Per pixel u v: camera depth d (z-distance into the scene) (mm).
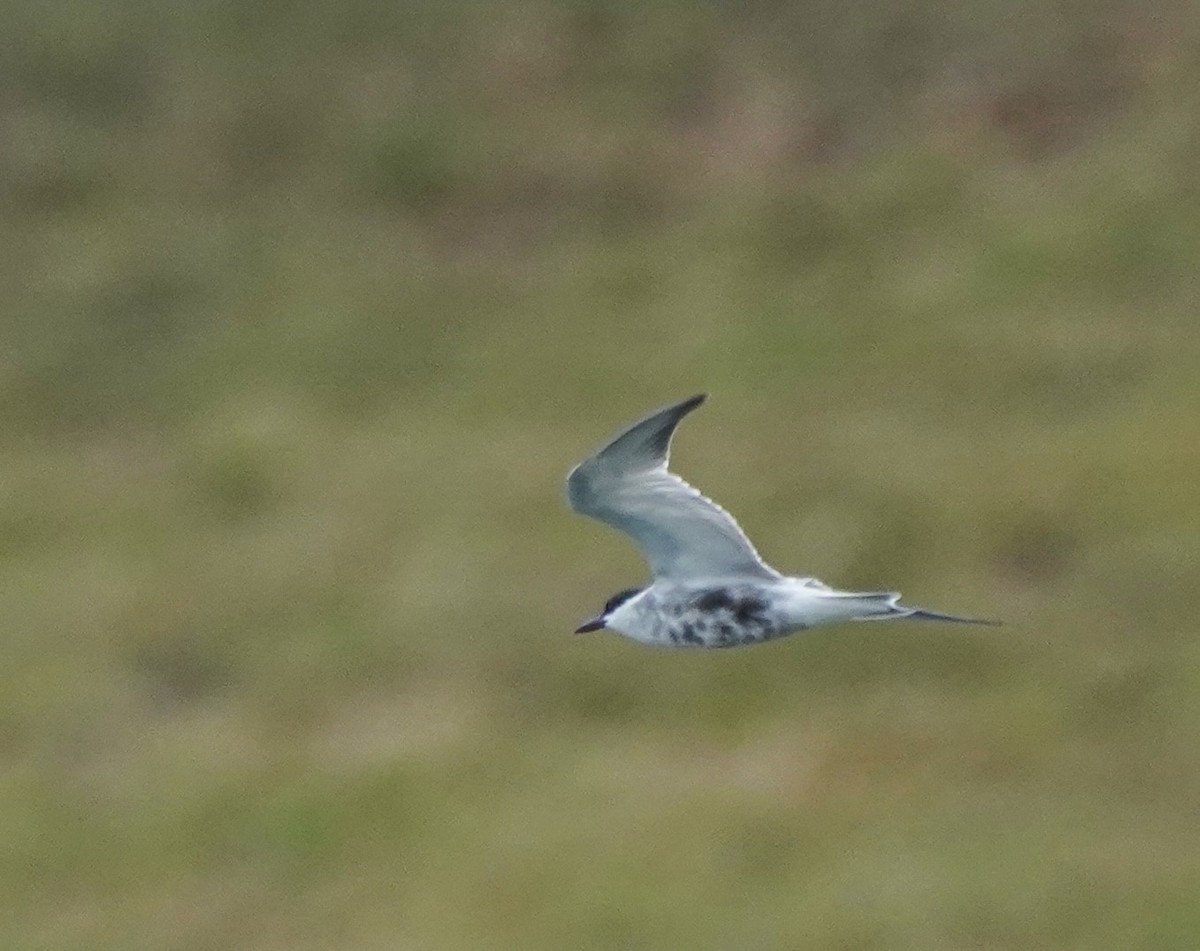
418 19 34062
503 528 24094
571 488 11406
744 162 31094
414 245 30844
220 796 19828
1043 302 27406
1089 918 16422
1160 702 19516
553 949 16812
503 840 18359
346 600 23219
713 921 16859
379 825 19016
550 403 27109
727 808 18406
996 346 26578
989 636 20969
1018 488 23422
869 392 26125
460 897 17672
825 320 27734
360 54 33656
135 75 33688
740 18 33188
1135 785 18250
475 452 26047
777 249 29344
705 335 27922
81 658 22859
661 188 31016
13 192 32312
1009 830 17734
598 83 32656
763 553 22984
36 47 34000
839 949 16359
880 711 19844
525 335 28625
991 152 30172
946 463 24172
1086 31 31500
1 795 20453
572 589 22547
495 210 31219
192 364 29141
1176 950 15969
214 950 17625
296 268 30562
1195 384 25016
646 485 11391
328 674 21891
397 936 17312
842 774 18859
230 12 34438
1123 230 28141
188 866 18938
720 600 11375
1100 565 21953
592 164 31438
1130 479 23250
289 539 24766
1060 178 29406
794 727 19781
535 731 20312
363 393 28031
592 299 29141
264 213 31578
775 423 25750
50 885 18953
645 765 19406
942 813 18000
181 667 22578
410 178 31781
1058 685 19984
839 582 22438
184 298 30375
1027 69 31219
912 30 32219
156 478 26750
